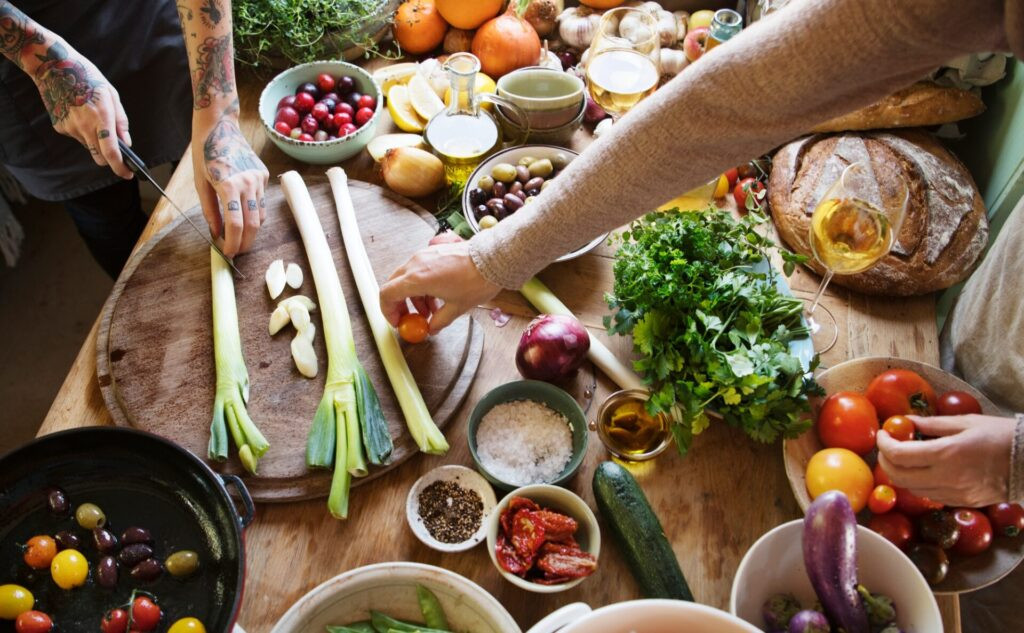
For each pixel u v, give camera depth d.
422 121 1.48
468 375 1.15
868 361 1.09
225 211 1.22
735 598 0.82
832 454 0.99
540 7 1.60
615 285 1.13
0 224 2.30
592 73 1.37
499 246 0.99
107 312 1.22
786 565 0.87
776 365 1.00
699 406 1.00
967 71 1.34
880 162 1.30
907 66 0.74
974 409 1.01
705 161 0.86
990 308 1.19
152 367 1.15
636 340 1.06
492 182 1.32
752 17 1.55
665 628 0.72
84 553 0.93
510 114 1.43
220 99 1.26
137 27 1.53
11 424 2.12
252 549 0.99
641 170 0.87
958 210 1.25
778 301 1.11
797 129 0.81
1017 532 0.92
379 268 1.28
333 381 1.10
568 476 1.01
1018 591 1.70
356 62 1.63
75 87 1.21
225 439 1.05
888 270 1.22
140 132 1.68
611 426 1.08
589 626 0.70
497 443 1.05
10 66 1.44
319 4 1.51
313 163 1.44
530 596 0.95
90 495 0.95
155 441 0.93
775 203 1.31
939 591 0.91
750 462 1.06
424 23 1.58
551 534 0.93
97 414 1.13
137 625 0.87
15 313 2.32
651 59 1.39
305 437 1.08
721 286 1.07
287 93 1.47
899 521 0.95
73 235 2.47
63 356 2.23
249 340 1.18
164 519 0.94
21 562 0.92
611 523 0.94
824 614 0.82
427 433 1.05
